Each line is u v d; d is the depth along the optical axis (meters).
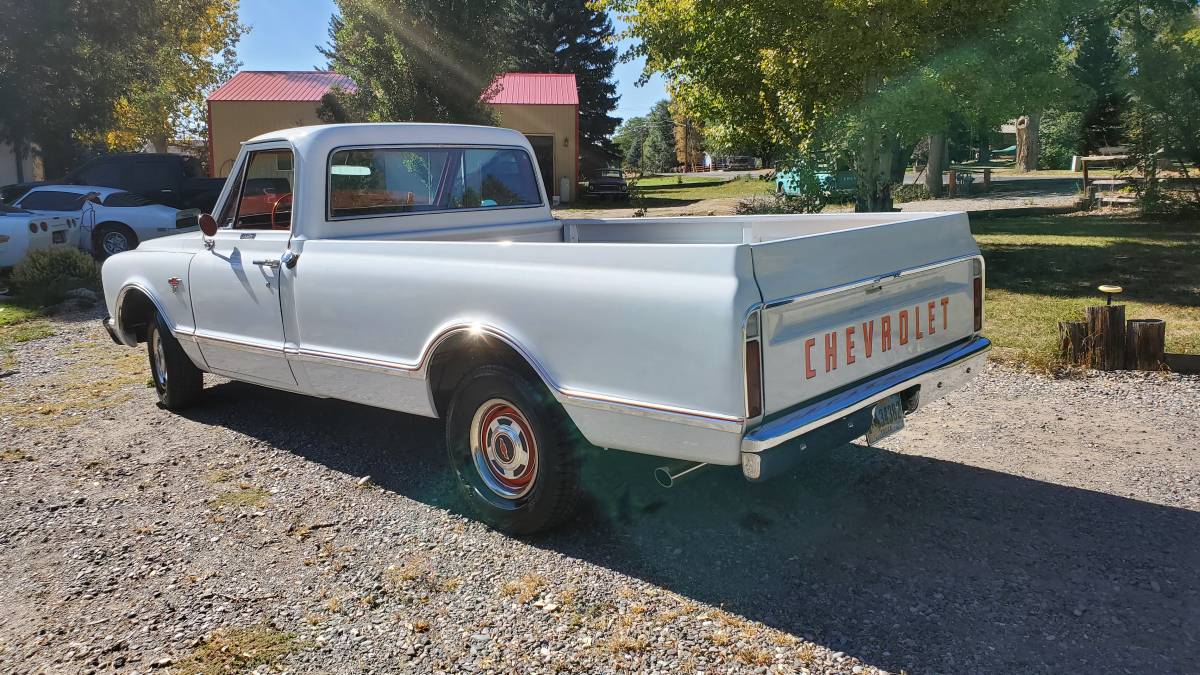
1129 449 4.95
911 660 2.98
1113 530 3.93
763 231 5.25
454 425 4.18
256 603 3.49
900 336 3.88
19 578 3.76
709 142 13.11
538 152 31.02
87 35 18.59
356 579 3.67
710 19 11.20
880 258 3.73
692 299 3.19
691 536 3.98
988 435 5.27
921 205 22.56
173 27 26.73
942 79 10.34
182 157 18.19
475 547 3.95
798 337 3.33
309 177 4.81
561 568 3.71
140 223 15.15
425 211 5.40
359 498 4.55
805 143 11.29
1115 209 18.92
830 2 9.92
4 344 8.86
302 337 4.83
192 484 4.81
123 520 4.35
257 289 5.06
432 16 14.79
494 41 15.54
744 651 3.06
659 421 3.34
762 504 4.32
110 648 3.20
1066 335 6.75
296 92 29.66
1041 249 12.90
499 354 3.99
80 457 5.31
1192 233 14.38
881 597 3.40
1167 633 3.11
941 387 4.10
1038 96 10.51
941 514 4.15
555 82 33.16
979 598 3.37
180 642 3.22
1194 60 15.89
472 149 5.66
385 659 3.09
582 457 3.82
